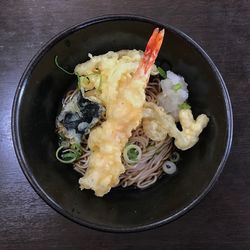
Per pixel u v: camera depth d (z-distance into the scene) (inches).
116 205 11.0
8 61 11.8
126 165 11.5
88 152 11.6
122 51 11.4
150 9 11.8
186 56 10.8
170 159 11.7
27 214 11.2
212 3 11.8
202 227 11.1
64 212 10.0
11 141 11.5
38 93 10.7
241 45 11.7
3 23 11.8
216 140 10.5
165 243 11.1
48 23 11.8
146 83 10.6
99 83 11.1
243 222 11.1
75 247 11.1
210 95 10.7
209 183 10.1
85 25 10.4
